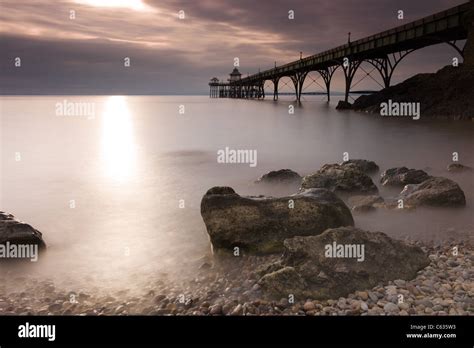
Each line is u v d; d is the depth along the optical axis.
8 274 7.72
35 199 13.75
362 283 6.43
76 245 9.27
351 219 8.86
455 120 40.16
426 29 45.47
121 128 44.59
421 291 6.24
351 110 64.56
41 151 26.89
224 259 7.94
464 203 10.54
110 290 7.01
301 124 44.88
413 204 10.53
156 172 18.75
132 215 11.66
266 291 6.36
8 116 65.12
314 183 12.12
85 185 16.05
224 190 9.12
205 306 6.18
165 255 8.57
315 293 6.22
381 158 21.52
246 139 32.88
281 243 7.95
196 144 30.45
